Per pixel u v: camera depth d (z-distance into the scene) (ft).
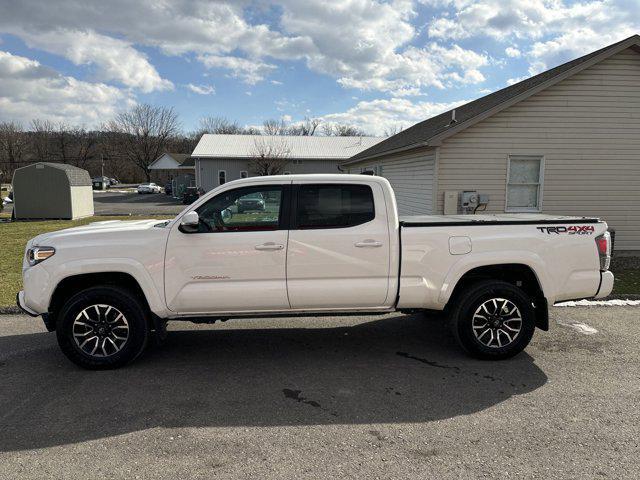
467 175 36.99
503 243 14.90
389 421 11.38
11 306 21.58
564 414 11.66
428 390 13.12
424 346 16.80
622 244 37.93
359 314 15.29
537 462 9.58
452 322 15.30
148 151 276.41
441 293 14.85
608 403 12.26
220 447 10.23
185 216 13.87
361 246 14.48
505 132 36.55
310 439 10.55
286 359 15.58
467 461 9.64
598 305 22.43
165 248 14.21
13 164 245.86
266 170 127.03
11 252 38.65
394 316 20.86
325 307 14.88
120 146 280.31
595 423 11.19
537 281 15.23
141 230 14.38
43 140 267.59
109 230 14.46
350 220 14.67
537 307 15.47
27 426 11.18
